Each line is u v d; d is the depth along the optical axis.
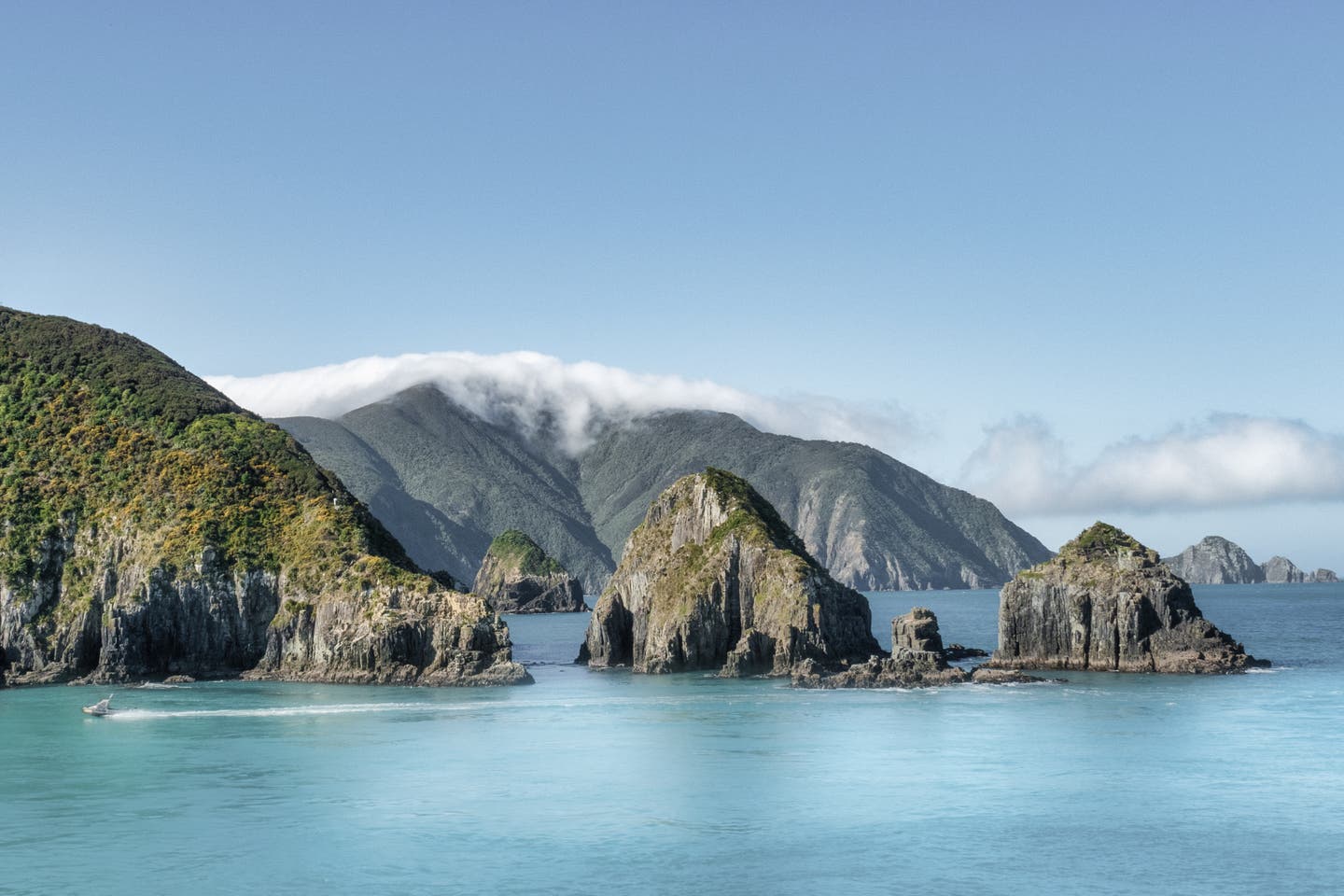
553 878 89.25
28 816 105.62
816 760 126.88
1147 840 97.81
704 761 126.62
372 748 135.12
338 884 88.12
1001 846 96.50
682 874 90.06
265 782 117.88
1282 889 86.81
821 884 88.06
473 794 112.56
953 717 152.75
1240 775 118.69
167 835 99.69
